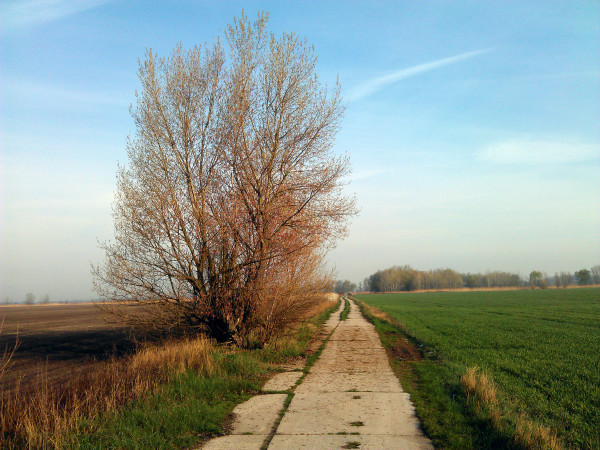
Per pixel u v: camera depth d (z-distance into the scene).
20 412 6.81
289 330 16.86
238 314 14.55
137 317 13.75
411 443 6.27
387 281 181.38
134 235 13.52
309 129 14.99
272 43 15.14
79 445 5.93
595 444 6.30
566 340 19.66
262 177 14.85
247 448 6.14
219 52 15.16
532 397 9.24
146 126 14.29
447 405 8.14
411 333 22.19
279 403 8.63
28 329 28.12
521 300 70.19
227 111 14.79
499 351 16.25
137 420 7.12
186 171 14.45
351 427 7.04
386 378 11.20
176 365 10.54
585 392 9.77
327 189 14.80
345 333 22.92
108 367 9.99
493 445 6.11
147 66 14.58
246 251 14.30
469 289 164.50
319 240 15.10
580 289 133.75
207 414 7.52
